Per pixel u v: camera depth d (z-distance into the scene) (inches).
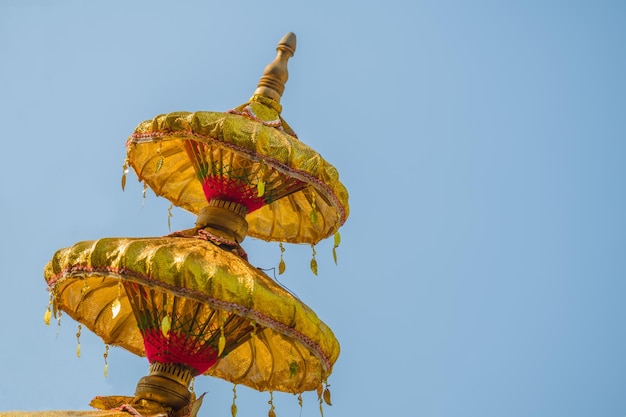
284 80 983.6
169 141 986.1
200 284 828.0
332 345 874.1
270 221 1004.6
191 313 874.8
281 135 900.0
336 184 908.6
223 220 925.8
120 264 834.2
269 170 935.0
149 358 888.3
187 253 844.6
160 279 828.0
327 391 888.3
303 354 950.4
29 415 820.6
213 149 938.7
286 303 846.5
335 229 967.6
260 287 842.2
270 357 959.0
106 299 941.8
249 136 882.8
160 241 864.3
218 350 874.1
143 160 994.1
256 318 834.8
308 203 992.9
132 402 865.5
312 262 980.6
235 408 946.1
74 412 833.5
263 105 957.2
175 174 1004.6
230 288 832.3
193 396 888.9
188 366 880.3
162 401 867.4
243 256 911.7
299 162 887.1
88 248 852.6
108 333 946.7
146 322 880.9
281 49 1000.9
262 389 957.8
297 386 954.1
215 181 937.5
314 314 866.1
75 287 931.3
